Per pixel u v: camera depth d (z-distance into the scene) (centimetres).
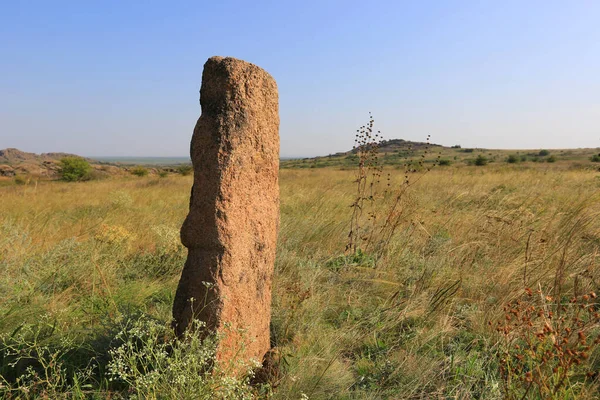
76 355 330
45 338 342
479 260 534
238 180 298
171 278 518
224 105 297
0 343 324
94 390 288
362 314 427
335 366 330
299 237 654
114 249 587
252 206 313
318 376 312
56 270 481
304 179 1783
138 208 1032
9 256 467
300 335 377
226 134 294
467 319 404
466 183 1281
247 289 310
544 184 1172
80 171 3350
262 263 328
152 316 373
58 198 1365
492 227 612
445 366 327
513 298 401
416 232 646
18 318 365
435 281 475
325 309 420
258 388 303
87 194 1510
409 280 502
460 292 446
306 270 513
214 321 286
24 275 444
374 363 347
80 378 303
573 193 949
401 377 320
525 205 782
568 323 331
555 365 291
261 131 318
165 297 462
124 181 2536
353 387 319
